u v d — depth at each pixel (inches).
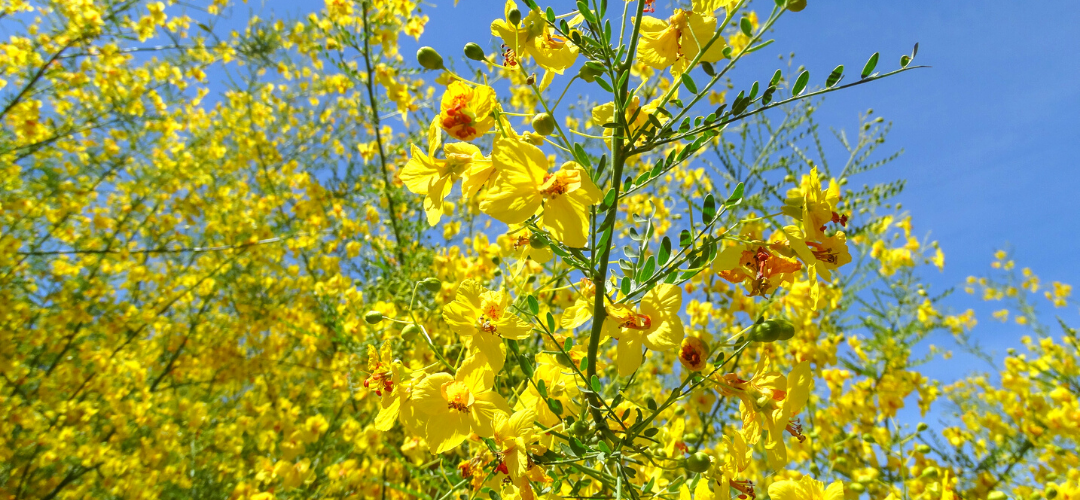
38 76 223.5
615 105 63.4
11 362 202.5
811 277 55.1
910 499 127.7
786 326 57.1
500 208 52.2
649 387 159.9
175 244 282.2
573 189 51.4
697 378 59.1
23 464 189.6
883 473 142.1
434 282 70.7
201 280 241.6
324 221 235.6
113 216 268.8
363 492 137.6
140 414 197.2
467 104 60.6
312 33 227.0
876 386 167.3
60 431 194.1
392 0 172.6
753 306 153.9
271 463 151.9
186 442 204.5
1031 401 178.9
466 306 59.6
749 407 59.8
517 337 58.4
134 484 176.6
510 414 58.1
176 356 241.6
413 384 61.4
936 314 188.4
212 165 281.4
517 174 52.7
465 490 78.9
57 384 207.0
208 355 234.2
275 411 199.5
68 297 231.1
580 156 57.1
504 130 57.8
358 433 141.3
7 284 222.4
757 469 138.3
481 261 146.3
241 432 200.1
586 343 76.7
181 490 189.8
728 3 64.4
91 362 209.6
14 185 225.1
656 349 55.3
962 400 272.8
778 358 158.2
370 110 190.1
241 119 287.1
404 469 139.7
